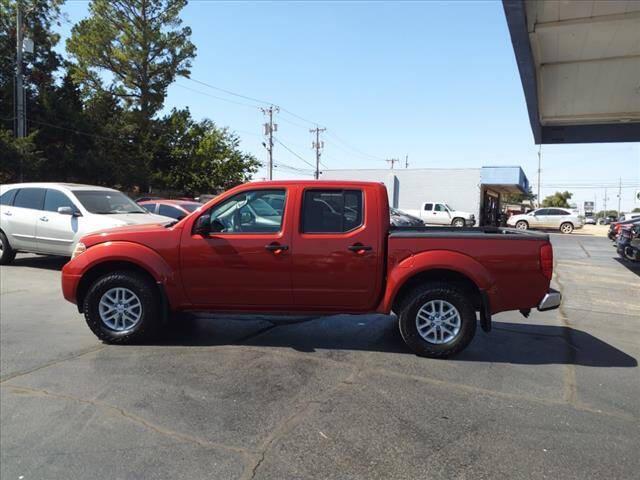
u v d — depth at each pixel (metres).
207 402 4.16
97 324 5.67
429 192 41.41
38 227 10.84
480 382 4.73
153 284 5.67
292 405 4.12
